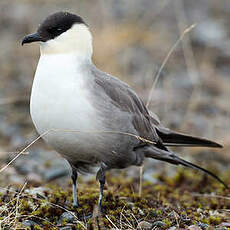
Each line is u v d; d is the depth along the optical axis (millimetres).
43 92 8812
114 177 12320
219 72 18625
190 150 14031
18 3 23484
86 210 9367
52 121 8797
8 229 8227
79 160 9508
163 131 10781
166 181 12227
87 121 8758
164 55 19516
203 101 16484
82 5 21734
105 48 18219
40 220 8891
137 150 9953
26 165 12828
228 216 9930
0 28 21766
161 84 17484
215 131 14789
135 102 9930
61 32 9094
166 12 23188
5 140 14328
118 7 22766
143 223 8820
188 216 9406
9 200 9289
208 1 24578
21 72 18719
